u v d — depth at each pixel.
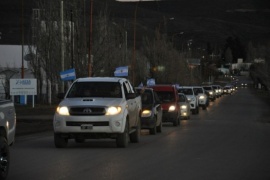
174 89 36.41
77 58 52.22
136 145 22.67
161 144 23.20
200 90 63.59
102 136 20.86
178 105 35.94
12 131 14.71
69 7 54.00
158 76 85.06
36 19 61.00
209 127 34.75
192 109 51.91
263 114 52.72
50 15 58.56
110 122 20.61
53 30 58.44
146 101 28.95
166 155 19.09
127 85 23.45
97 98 21.45
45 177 14.14
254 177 14.50
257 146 22.55
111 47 56.22
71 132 20.62
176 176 14.45
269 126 36.06
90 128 20.53
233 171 15.48
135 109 23.34
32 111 49.09
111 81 22.70
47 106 56.38
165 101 35.34
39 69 63.38
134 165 16.45
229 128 33.88
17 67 83.88
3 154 13.46
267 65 129.50
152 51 88.50
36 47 61.25
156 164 16.73
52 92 62.50
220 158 18.38
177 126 35.41
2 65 84.81
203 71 167.12
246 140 25.41
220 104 78.69
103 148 21.28
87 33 55.22
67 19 54.34
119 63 61.78
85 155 18.92
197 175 14.66
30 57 64.06
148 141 24.62
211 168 16.02
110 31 57.19
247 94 139.00
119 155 18.98
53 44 58.50
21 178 13.99
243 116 49.16
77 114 20.64
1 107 13.79
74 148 21.27
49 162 17.03
